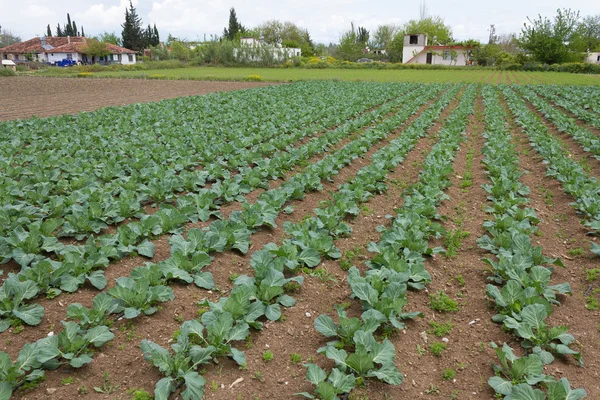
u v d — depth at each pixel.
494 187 9.79
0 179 9.55
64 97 30.94
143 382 4.45
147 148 12.91
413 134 15.81
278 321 5.54
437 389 4.58
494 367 4.68
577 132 16.00
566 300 6.17
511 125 19.58
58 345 4.61
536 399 4.09
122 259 6.82
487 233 8.34
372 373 4.44
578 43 74.50
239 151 12.89
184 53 81.00
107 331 4.84
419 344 5.26
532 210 8.64
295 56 75.31
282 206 9.31
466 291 6.40
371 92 31.38
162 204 8.62
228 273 6.61
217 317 5.04
